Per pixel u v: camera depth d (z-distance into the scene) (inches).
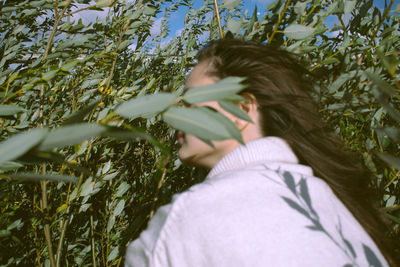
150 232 23.3
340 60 46.2
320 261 17.6
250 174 22.9
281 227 18.8
